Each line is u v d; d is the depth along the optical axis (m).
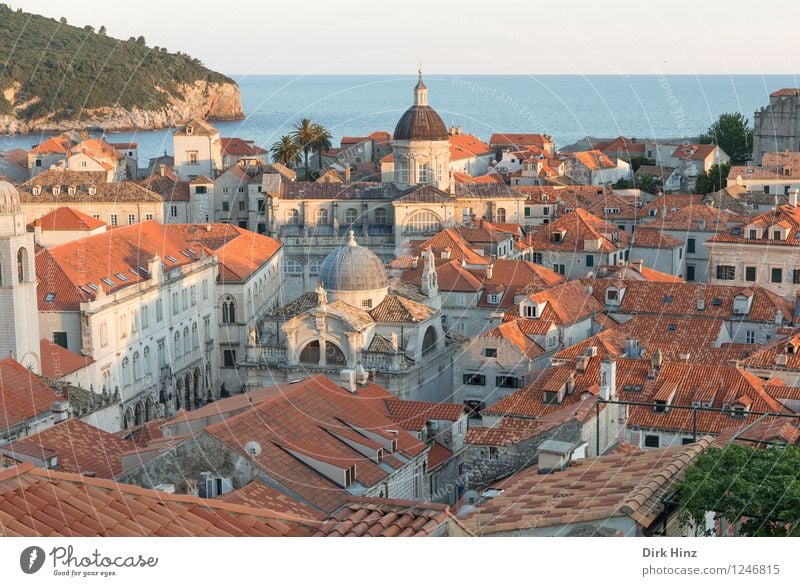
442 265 179.62
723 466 72.62
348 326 147.25
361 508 64.25
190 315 184.50
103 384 157.50
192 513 61.44
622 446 100.31
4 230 138.75
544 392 119.12
